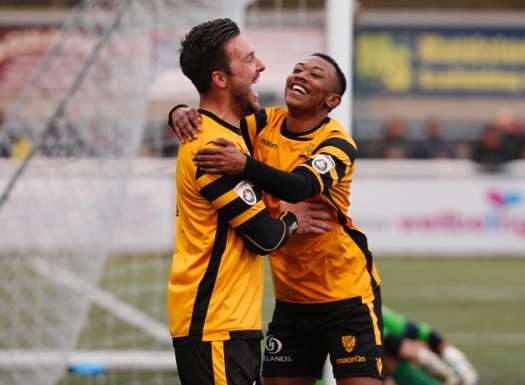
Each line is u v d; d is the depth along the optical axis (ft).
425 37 172.35
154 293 88.58
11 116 73.36
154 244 95.50
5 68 149.79
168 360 69.05
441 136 169.99
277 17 80.84
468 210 133.18
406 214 133.18
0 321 57.72
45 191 59.62
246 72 35.32
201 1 60.54
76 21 66.59
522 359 76.64
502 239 133.39
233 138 35.27
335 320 39.86
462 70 172.35
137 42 60.23
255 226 34.40
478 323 90.43
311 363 41.60
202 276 34.71
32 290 58.90
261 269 36.17
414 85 171.94
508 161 150.51
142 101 61.11
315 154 37.09
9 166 80.33
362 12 169.58
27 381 57.36
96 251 60.34
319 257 39.40
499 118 164.35
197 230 34.96
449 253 132.98
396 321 55.21
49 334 57.72
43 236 59.52
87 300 59.82
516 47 172.76
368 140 166.09
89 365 67.87
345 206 39.11
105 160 60.34
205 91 35.68
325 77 37.91
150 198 95.61
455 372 54.13
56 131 59.47
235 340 34.60
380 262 126.00
